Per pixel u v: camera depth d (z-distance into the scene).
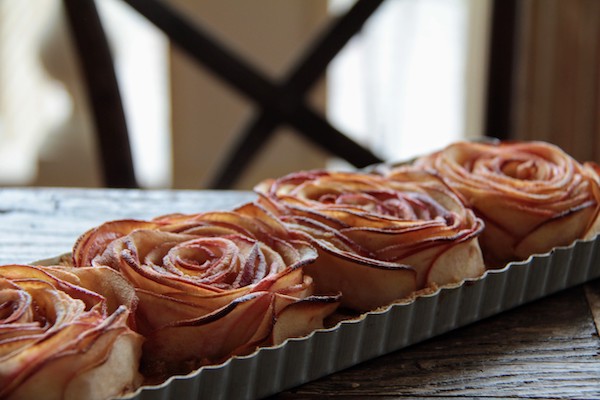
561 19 1.03
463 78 1.30
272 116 0.89
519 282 0.56
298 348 0.48
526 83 1.06
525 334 0.54
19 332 0.44
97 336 0.44
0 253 0.61
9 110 1.29
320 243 0.53
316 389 0.50
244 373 0.47
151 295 0.48
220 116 1.25
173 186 1.29
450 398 0.49
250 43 1.23
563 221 0.58
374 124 1.33
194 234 0.52
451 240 0.54
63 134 1.25
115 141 0.88
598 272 0.59
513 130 0.95
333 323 0.52
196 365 0.48
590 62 1.04
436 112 1.32
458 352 0.53
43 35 1.18
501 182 0.60
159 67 1.31
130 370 0.46
